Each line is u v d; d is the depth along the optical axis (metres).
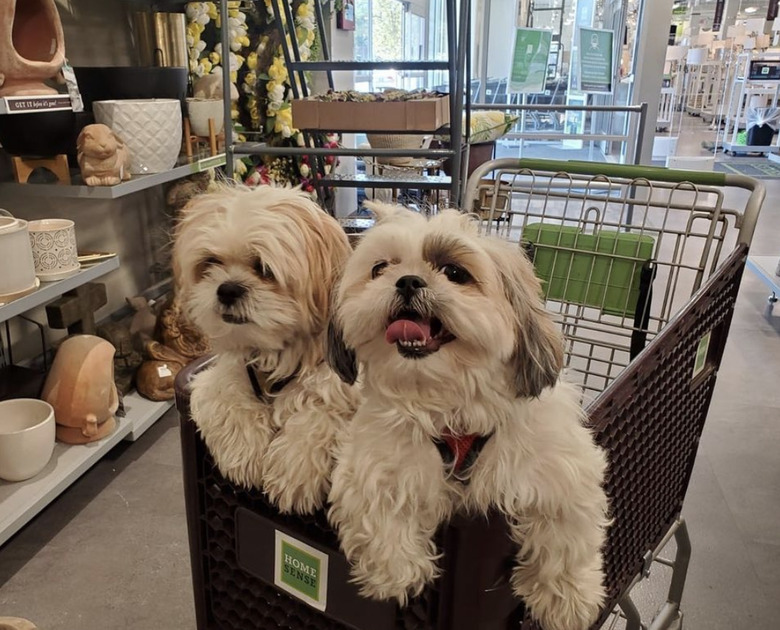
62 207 2.46
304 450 0.76
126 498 2.05
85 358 1.97
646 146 5.57
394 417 0.66
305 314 0.79
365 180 2.58
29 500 1.75
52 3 1.73
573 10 6.55
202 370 0.90
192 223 0.83
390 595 0.68
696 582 1.75
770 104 8.47
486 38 6.61
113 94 2.15
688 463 1.38
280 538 0.80
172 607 1.66
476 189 1.61
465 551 0.67
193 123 2.43
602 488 0.81
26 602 1.67
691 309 1.13
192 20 2.59
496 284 0.65
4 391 2.04
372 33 6.14
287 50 2.47
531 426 0.66
